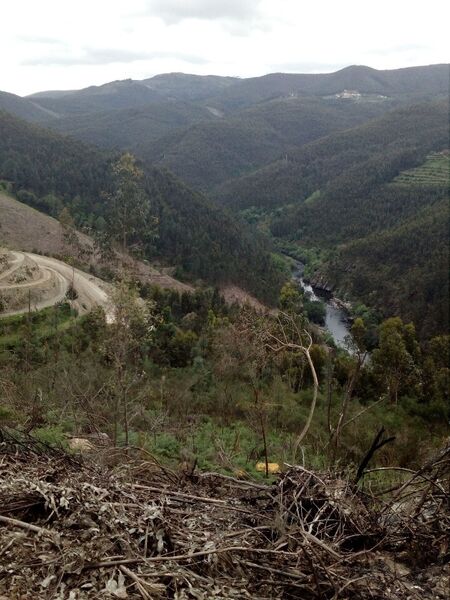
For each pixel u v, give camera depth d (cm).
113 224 3028
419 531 270
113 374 888
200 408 1155
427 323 4962
